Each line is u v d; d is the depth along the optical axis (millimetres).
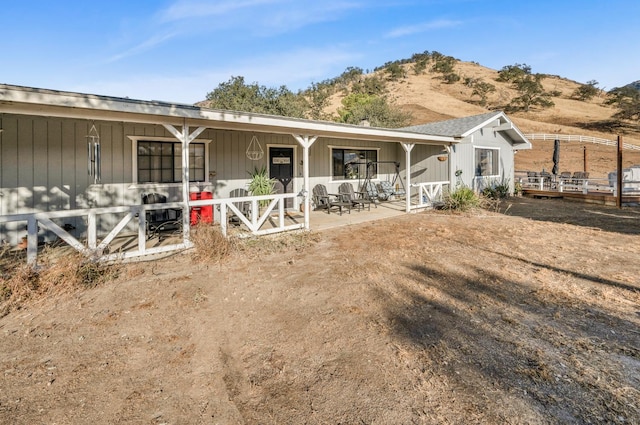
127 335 3125
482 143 13594
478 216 9766
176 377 2529
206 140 8312
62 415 2125
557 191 14633
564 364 2637
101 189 6941
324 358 2756
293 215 9484
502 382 2418
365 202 10508
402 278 4605
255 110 26641
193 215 7141
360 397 2281
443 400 2240
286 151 10031
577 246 6301
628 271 4836
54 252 5023
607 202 12383
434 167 12562
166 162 7781
